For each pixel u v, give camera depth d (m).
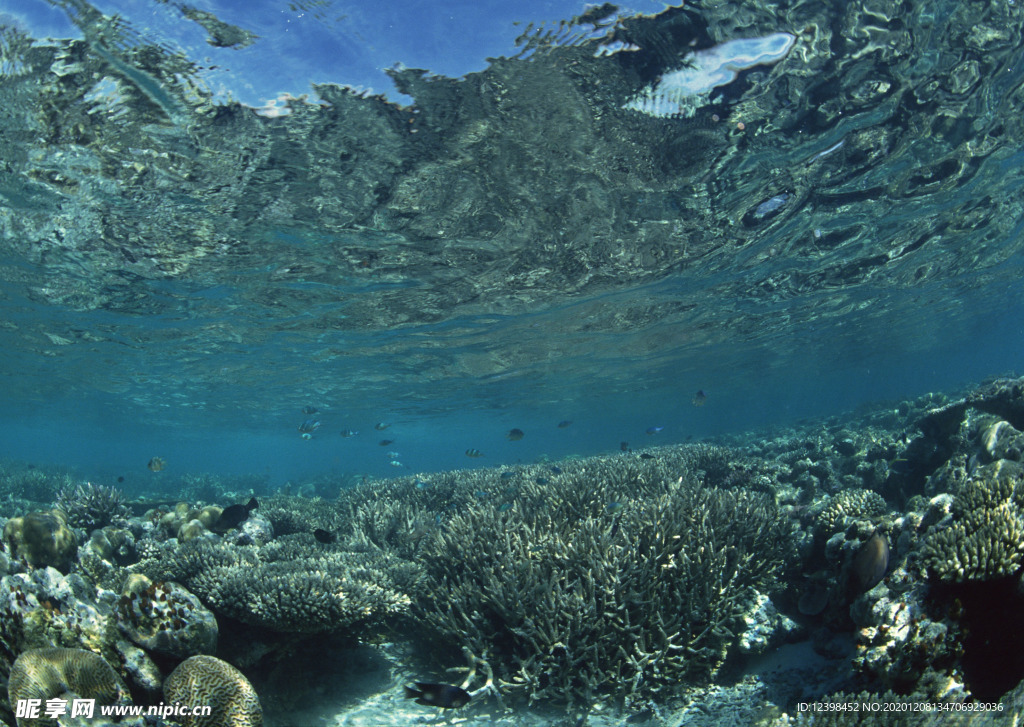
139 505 4.18
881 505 2.13
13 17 1.78
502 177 2.73
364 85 2.11
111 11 1.79
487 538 1.96
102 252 3.31
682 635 1.68
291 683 1.70
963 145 3.28
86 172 2.52
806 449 3.84
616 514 2.16
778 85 2.38
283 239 3.20
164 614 1.46
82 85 2.04
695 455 3.91
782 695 1.56
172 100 2.12
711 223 3.63
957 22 2.26
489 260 3.73
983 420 2.43
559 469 3.70
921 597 1.42
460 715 1.62
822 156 3.02
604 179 2.85
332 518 3.73
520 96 2.24
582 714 1.58
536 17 1.93
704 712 1.56
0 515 4.43
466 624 1.70
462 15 1.90
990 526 1.38
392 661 1.88
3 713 1.24
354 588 1.74
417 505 3.54
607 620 1.66
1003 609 1.32
